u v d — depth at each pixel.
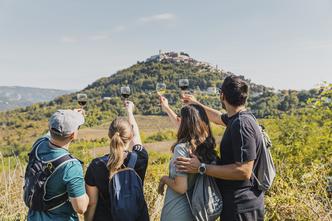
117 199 3.06
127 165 3.18
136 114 72.19
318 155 7.30
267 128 9.15
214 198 3.07
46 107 131.62
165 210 3.22
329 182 5.39
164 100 4.21
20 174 5.55
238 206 3.02
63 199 2.92
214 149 3.22
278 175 6.41
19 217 4.91
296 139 8.28
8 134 99.81
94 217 3.15
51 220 2.90
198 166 3.00
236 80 3.06
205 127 3.16
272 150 8.20
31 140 81.12
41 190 2.84
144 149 3.40
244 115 3.02
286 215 5.06
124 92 4.18
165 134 44.62
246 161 2.90
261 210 3.11
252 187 3.06
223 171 2.94
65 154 2.92
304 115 8.42
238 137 2.92
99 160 3.18
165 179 3.22
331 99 6.84
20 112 132.12
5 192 5.20
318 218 4.57
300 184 5.83
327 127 7.52
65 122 2.88
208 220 3.06
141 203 3.17
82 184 2.92
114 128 3.19
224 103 3.15
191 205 3.08
